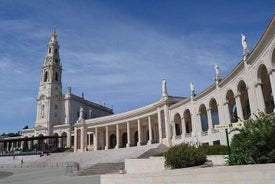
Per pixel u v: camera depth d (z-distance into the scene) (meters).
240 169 12.62
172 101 56.09
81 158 56.72
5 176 38.81
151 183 14.91
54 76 100.25
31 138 77.00
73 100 99.38
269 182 11.98
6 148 97.31
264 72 31.56
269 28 24.52
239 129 16.22
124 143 80.19
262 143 14.84
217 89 39.78
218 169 13.11
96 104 111.19
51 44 103.75
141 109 63.94
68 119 96.00
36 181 28.88
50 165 53.91
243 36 31.91
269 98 35.81
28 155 73.31
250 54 29.67
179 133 55.81
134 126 74.38
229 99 38.91
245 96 38.25
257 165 12.33
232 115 40.41
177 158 18.55
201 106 45.62
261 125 15.54
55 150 78.50
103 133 82.25
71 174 32.94
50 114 94.81
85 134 79.25
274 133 14.84
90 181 24.38
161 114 57.00
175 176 14.17
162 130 56.06
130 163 29.08
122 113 71.06
